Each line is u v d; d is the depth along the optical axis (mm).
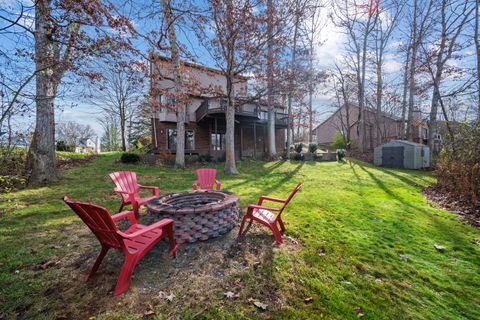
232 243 2859
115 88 19516
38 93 5602
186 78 10750
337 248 2744
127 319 1649
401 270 2330
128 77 5406
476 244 2941
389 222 3689
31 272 2217
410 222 3697
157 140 14938
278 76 8727
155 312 1724
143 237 2338
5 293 1899
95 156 13219
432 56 9477
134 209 3791
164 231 2438
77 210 1926
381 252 2684
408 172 10070
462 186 4902
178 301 1843
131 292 1938
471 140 5219
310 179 7953
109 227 1895
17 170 4777
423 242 2980
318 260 2463
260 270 2270
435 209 4457
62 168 8984
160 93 8727
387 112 20250
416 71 11117
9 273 2189
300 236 3064
